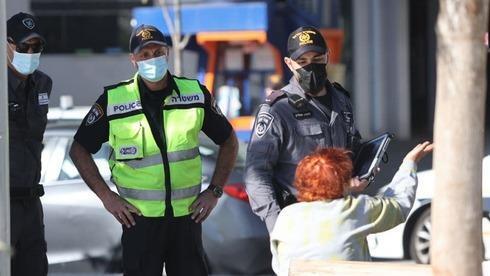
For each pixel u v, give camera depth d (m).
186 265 16.84
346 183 14.31
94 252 23.17
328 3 55.94
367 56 63.69
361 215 14.20
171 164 16.39
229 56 50.03
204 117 16.95
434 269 10.24
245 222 22.69
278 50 49.22
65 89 68.62
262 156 15.91
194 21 48.72
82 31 68.56
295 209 14.35
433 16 72.25
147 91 16.41
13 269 17.20
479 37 9.73
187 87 16.72
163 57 16.05
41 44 16.78
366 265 13.42
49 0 68.06
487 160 28.92
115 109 16.39
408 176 15.02
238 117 49.59
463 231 9.97
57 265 23.19
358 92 63.91
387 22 63.50
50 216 23.23
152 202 16.38
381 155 15.92
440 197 10.01
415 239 27.41
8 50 16.61
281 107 15.99
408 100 64.06
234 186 22.92
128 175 16.42
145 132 16.33
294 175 15.98
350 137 16.38
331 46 52.28
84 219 23.23
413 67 74.31
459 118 9.77
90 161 16.67
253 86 50.00
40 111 17.16
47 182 23.52
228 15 48.03
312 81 15.91
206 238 22.73
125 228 16.59
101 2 68.19
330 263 13.54
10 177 16.64
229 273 22.77
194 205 16.75
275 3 49.94
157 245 16.56
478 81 9.77
